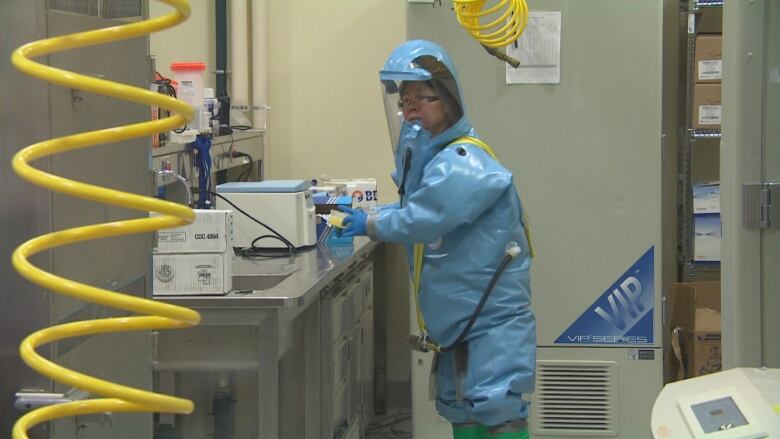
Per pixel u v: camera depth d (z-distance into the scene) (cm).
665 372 416
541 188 361
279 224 357
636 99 355
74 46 104
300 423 335
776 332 228
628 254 360
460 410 277
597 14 354
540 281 364
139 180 172
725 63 229
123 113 164
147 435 183
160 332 284
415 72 262
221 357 285
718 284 393
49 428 143
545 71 356
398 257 475
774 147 225
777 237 227
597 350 364
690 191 414
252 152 444
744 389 159
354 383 384
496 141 360
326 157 474
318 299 329
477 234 264
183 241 268
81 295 104
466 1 291
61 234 107
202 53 465
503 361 262
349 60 469
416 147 272
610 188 359
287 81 472
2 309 142
